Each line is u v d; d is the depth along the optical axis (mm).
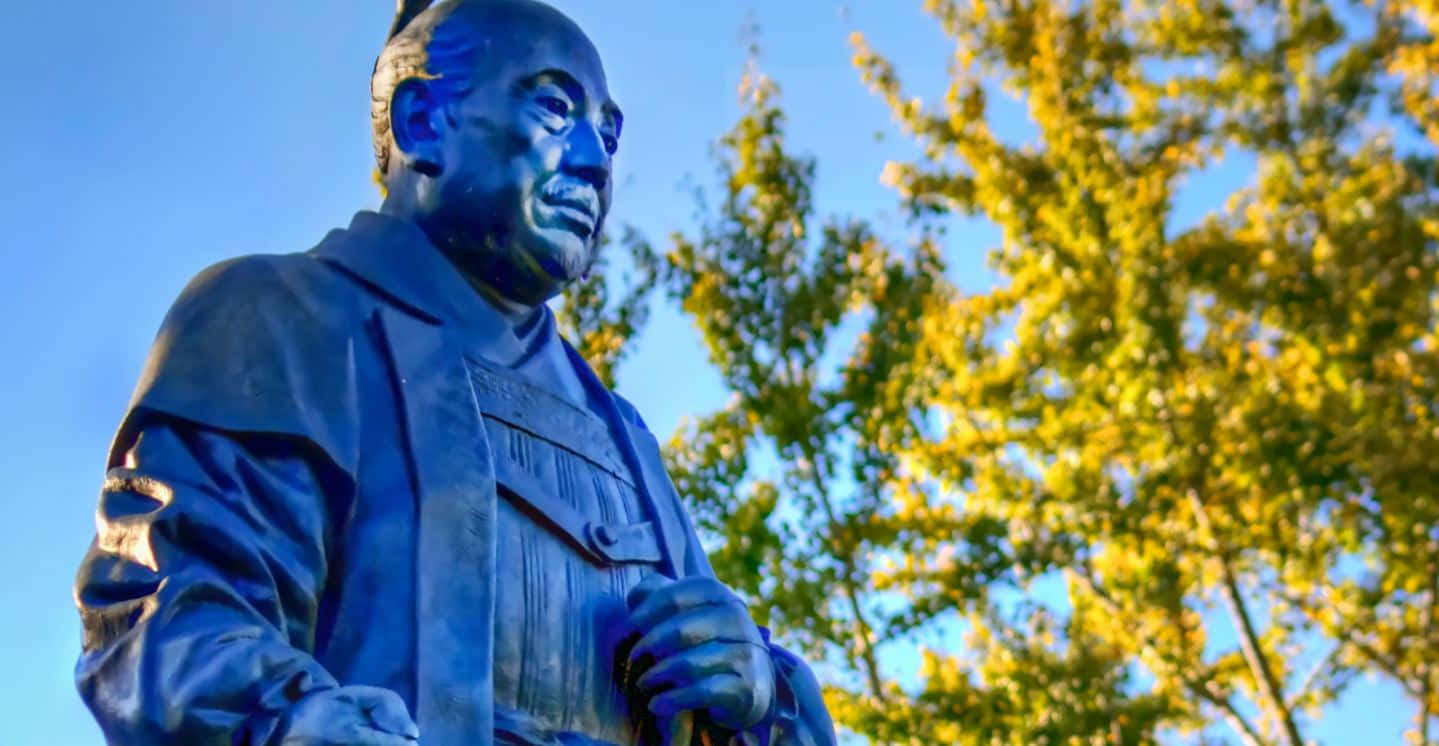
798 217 15031
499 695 3283
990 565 16469
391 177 3875
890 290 14883
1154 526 18719
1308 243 21328
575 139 3826
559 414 3689
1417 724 19078
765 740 3500
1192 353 20547
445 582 3225
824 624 13672
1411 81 22000
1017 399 19625
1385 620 19078
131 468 3203
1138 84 21672
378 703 2830
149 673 2863
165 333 3393
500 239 3754
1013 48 21328
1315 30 21719
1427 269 20250
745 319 14594
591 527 3549
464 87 3818
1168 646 18641
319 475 3295
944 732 15484
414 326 3568
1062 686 15727
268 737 2787
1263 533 18875
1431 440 18219
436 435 3389
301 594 3145
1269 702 18734
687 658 3375
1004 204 20562
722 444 14078
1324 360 20125
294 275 3541
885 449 14727
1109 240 20234
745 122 15312
